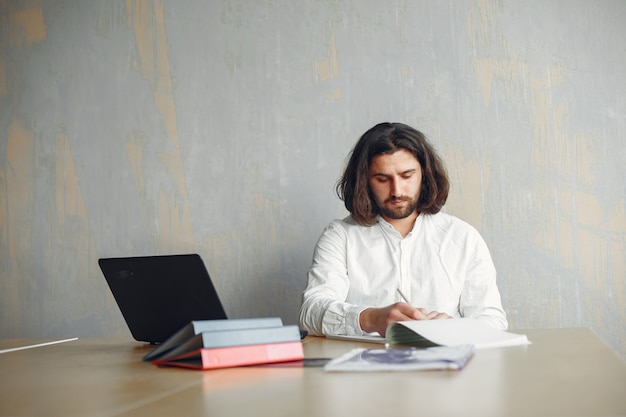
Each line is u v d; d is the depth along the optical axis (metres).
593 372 1.15
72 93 3.26
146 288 1.76
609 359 1.31
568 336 1.76
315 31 3.11
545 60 2.97
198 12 3.20
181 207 3.16
